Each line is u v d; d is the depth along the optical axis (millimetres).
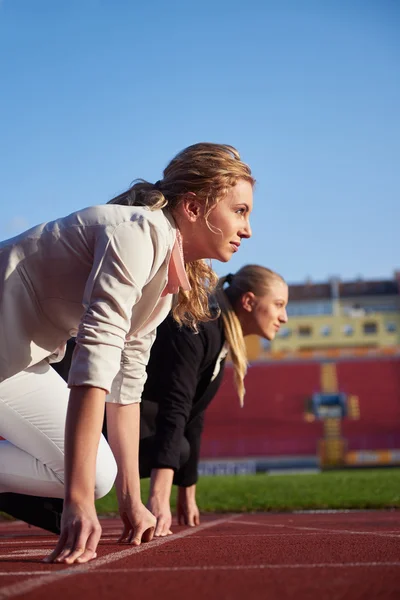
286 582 1408
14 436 2730
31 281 2121
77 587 1354
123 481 2465
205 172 2146
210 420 32250
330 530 3123
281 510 5941
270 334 3900
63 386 2816
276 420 32375
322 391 33656
